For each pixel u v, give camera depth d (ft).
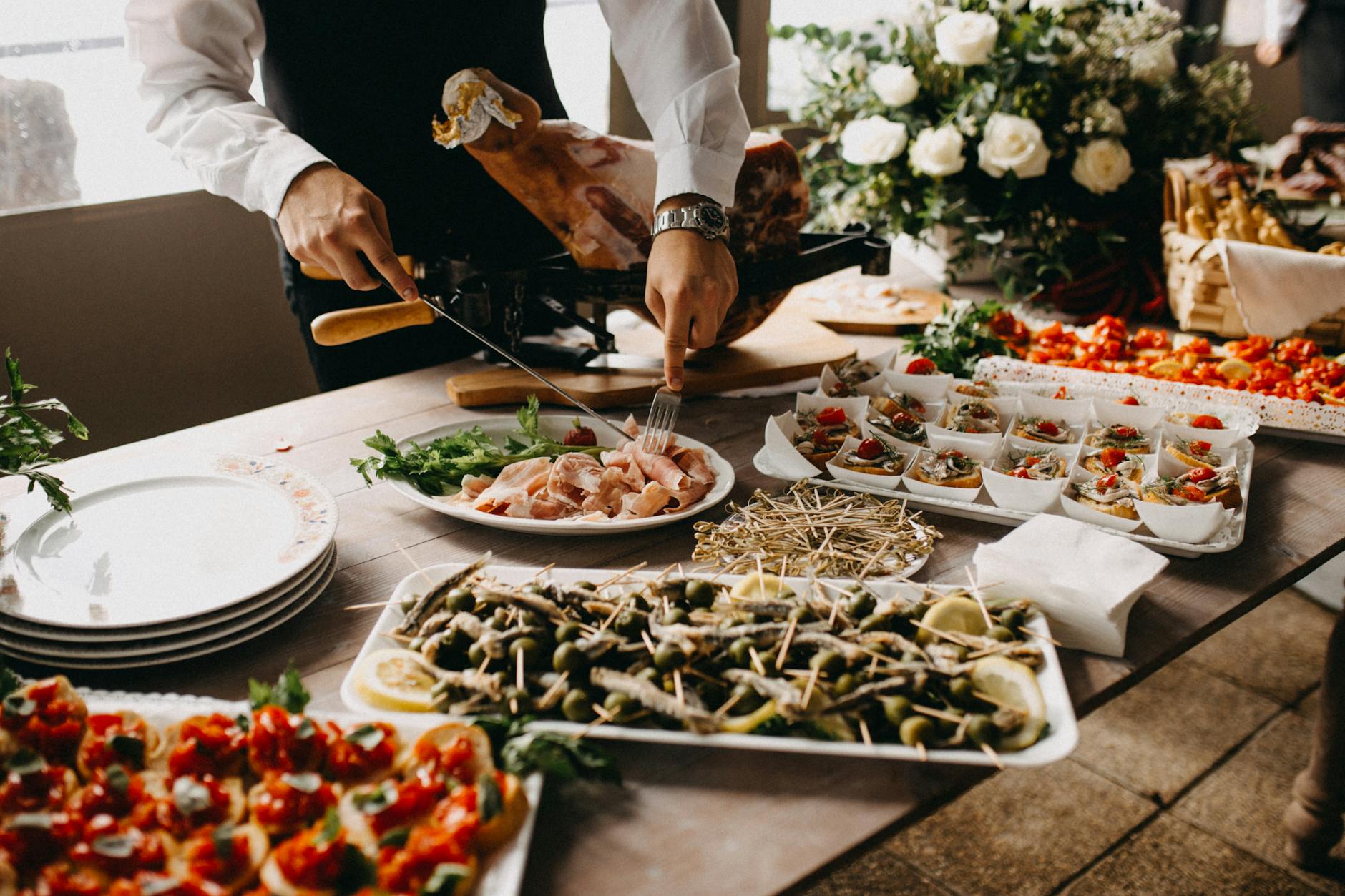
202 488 4.40
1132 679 3.58
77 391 8.04
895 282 8.73
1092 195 7.89
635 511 4.53
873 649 3.22
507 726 2.91
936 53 8.20
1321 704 6.48
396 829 2.59
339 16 6.03
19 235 7.47
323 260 4.82
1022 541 4.03
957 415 5.45
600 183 5.75
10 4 7.29
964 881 6.75
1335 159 8.90
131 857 2.45
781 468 5.08
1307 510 4.98
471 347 7.35
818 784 2.99
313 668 3.56
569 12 10.38
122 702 3.07
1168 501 4.59
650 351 6.82
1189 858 6.95
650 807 2.89
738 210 5.94
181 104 5.29
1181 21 14.07
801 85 8.80
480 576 3.66
